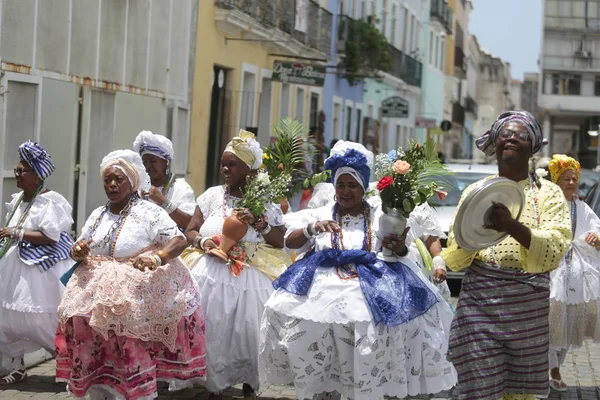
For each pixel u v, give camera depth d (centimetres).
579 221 966
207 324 862
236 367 872
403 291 748
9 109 1314
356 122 3878
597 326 973
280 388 954
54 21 1430
